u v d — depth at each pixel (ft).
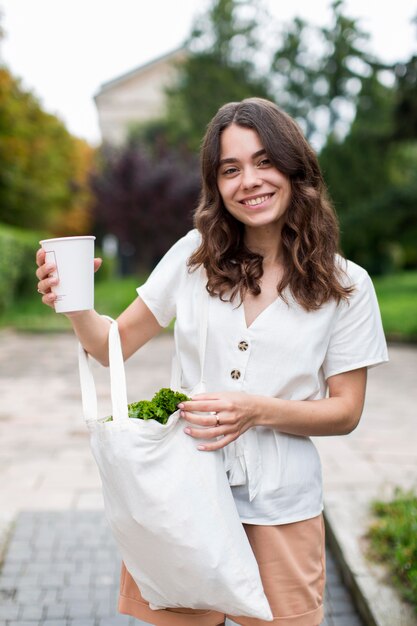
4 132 57.98
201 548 4.91
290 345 5.44
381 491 13.19
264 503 5.49
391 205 57.57
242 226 5.77
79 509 13.08
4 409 22.22
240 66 89.66
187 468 4.97
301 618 5.57
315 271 5.42
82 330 5.64
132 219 69.31
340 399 5.62
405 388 26.27
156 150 78.74
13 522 12.36
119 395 5.12
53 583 10.24
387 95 58.49
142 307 5.94
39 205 68.80
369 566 9.97
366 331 5.62
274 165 5.40
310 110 83.92
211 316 5.60
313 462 5.76
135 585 5.75
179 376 5.93
